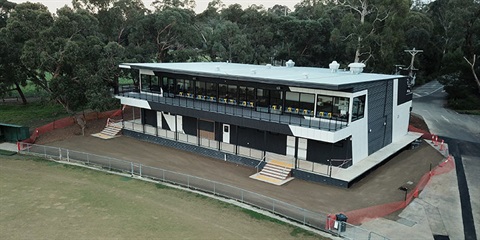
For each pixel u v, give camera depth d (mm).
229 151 32062
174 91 38969
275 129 28641
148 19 55594
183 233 18781
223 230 19266
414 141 36562
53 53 38000
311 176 27156
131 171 28734
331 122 28297
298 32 67750
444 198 24359
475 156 33500
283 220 20828
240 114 31250
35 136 37969
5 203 22328
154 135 37062
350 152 28328
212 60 68875
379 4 50500
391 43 49875
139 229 19141
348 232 19453
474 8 58750
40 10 40438
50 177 27188
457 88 55375
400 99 35750
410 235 19344
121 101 39281
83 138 38531
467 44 55438
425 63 85938
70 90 39344
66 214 20922
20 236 18297
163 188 25375
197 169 29750
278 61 73000
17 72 44000
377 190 25641
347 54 67000
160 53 58719
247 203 23172
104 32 55594
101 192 24375
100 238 18109
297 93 30156
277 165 28703
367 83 28766
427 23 80062
